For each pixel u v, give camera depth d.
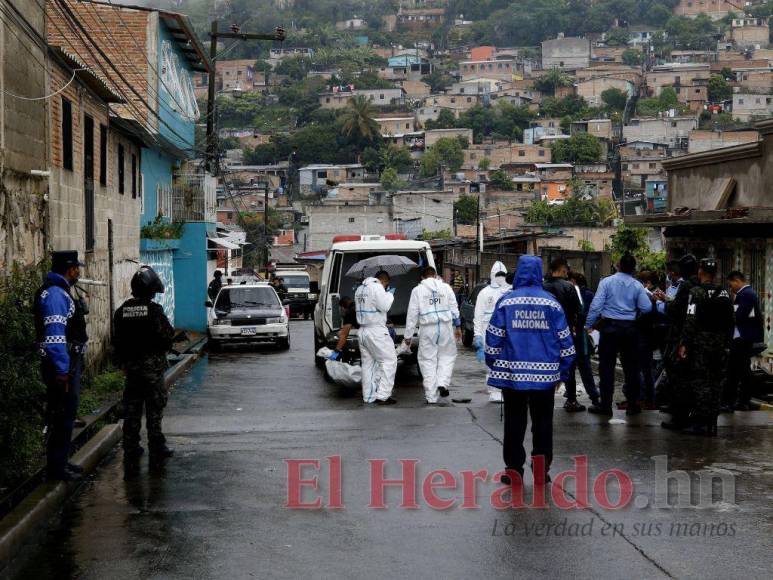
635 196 146.25
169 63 39.12
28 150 15.14
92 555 8.30
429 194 123.25
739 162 23.14
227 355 29.27
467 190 147.38
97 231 21.38
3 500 9.69
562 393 18.05
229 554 8.25
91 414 15.30
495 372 10.36
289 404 17.83
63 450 10.46
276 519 9.30
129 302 11.99
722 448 12.07
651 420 14.24
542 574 7.61
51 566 8.04
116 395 17.98
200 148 43.56
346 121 185.88
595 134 179.88
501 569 7.75
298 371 24.16
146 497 10.23
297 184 163.75
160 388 12.00
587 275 35.50
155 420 12.05
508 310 10.30
